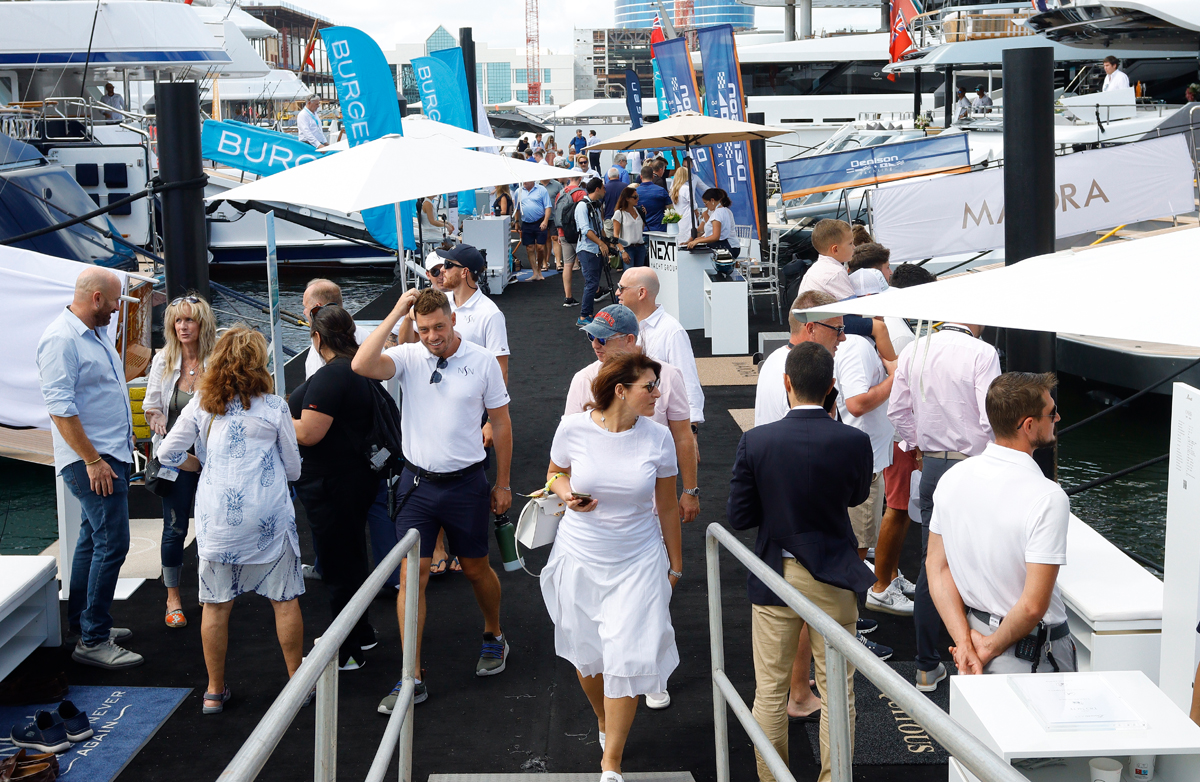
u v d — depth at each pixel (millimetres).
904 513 5176
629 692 3654
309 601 5645
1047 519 3104
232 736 4227
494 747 4160
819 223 5875
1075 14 15805
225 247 18781
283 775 3936
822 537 3523
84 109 17859
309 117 21469
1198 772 2611
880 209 9695
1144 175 9125
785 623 3580
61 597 5520
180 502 5168
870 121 18312
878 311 2939
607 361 3766
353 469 4629
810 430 3518
